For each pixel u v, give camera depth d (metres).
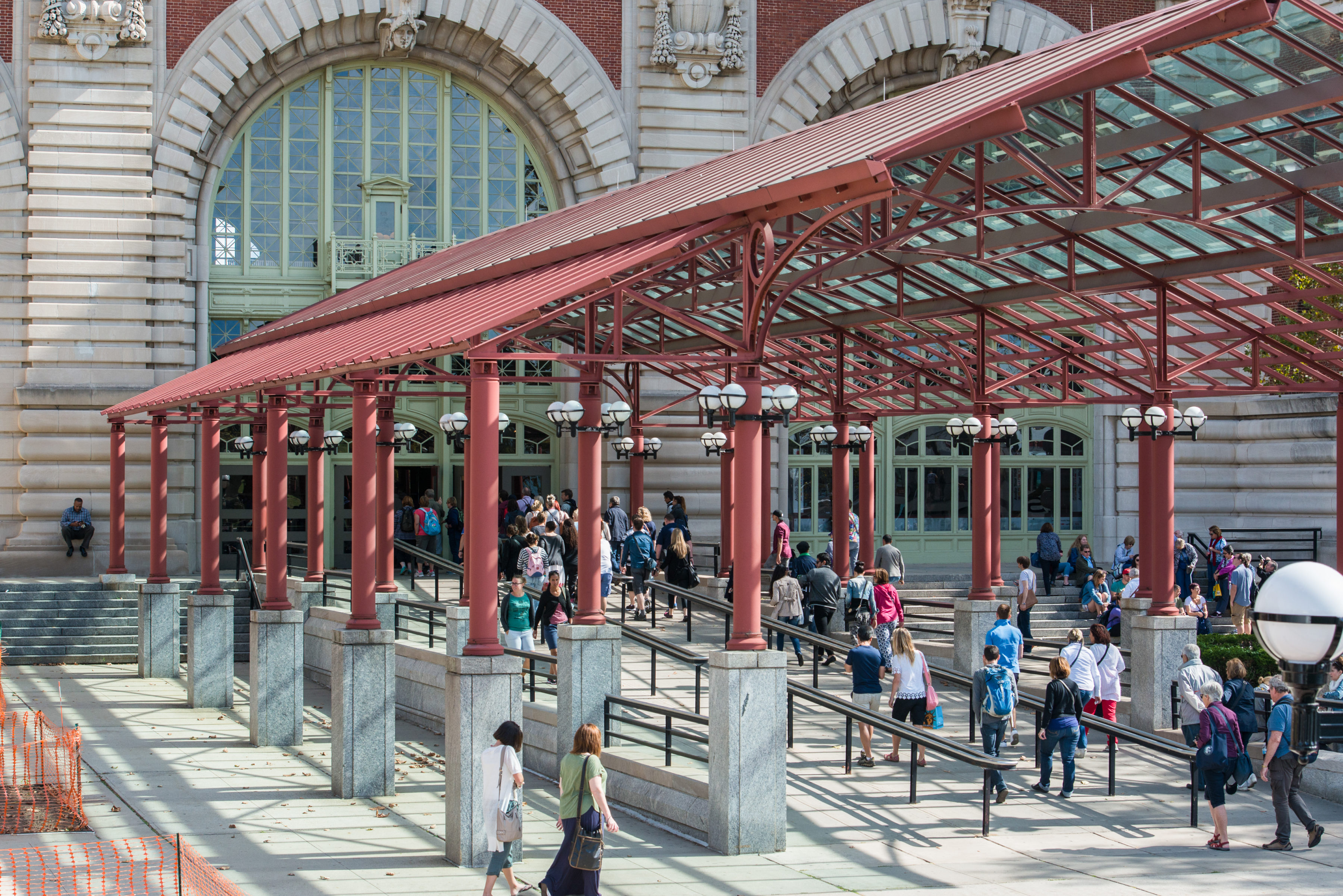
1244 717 16.45
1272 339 22.67
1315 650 7.67
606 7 34.78
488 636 13.77
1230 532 35.88
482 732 13.63
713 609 24.95
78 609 28.67
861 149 13.74
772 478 35.47
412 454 35.06
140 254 32.25
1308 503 34.50
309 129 34.19
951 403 26.84
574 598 26.03
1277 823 14.39
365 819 15.70
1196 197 16.42
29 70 31.75
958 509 37.75
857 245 14.78
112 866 13.16
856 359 30.19
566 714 17.25
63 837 14.48
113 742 20.36
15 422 31.62
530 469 35.41
